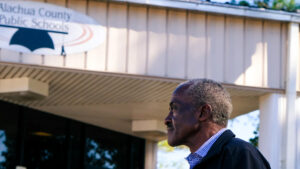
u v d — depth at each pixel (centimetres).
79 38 635
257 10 680
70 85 700
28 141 843
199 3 661
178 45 665
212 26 679
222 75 673
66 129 905
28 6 625
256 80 685
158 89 700
